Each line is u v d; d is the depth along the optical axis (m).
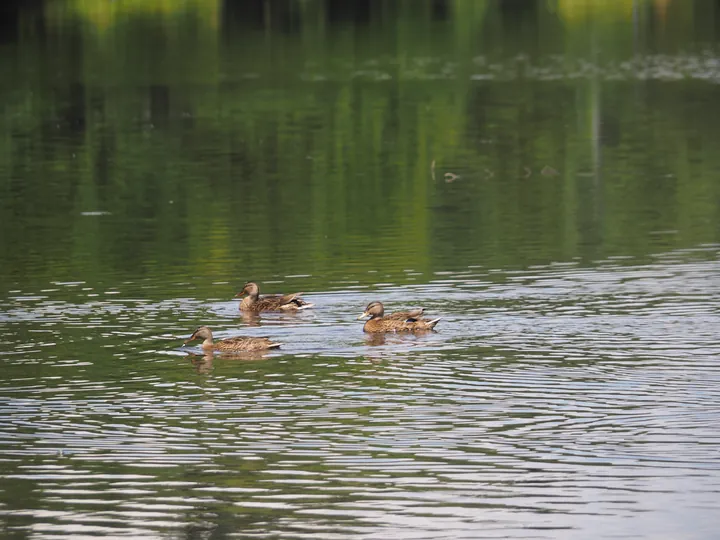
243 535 17.95
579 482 19.72
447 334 28.50
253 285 31.31
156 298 32.81
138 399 24.16
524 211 44.66
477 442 21.52
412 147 58.31
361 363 26.36
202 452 21.20
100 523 18.42
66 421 22.92
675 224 41.97
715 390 24.12
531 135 61.34
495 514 18.59
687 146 58.16
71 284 34.56
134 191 49.16
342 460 20.75
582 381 24.83
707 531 17.92
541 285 33.28
